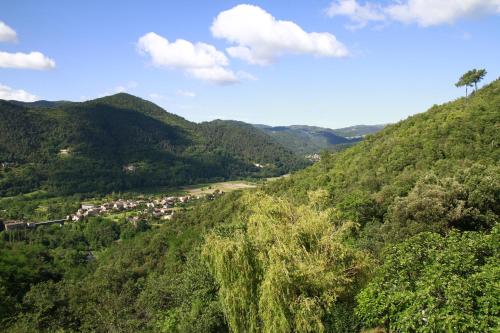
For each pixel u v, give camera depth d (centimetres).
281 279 1188
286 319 1173
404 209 2588
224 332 1872
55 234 9375
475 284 944
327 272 1259
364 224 3119
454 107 5456
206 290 2103
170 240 6900
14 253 5841
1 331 2536
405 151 4697
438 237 1288
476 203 2484
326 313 1265
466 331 863
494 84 5428
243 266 1318
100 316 2833
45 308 3102
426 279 1021
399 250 1264
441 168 3738
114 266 6288
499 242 1226
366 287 1253
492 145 3853
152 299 2872
